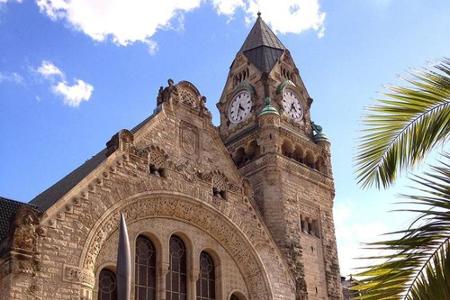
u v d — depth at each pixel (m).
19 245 36.69
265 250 54.00
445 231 15.44
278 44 75.75
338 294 60.38
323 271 60.44
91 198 42.16
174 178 49.25
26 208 38.00
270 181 61.38
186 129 52.88
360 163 18.88
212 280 50.75
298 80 73.19
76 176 51.72
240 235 52.56
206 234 51.12
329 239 63.19
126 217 44.56
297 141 66.44
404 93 17.89
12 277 35.75
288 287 54.28
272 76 70.38
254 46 74.50
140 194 45.72
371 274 15.83
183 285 48.06
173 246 48.78
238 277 52.03
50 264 37.91
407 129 18.22
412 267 15.58
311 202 63.69
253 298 51.91
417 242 15.41
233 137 69.19
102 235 41.97
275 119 65.06
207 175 52.22
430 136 17.70
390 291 15.62
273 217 59.44
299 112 70.94
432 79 17.61
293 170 63.44
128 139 46.66
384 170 18.48
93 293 40.75
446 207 15.38
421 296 15.31
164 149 49.75
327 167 68.44
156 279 45.94
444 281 15.19
